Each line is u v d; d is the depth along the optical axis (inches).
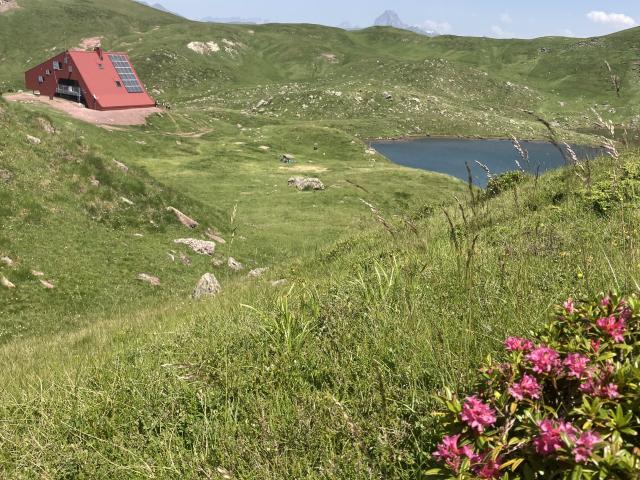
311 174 3361.2
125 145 3491.6
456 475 93.9
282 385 177.2
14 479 154.3
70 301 915.4
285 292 362.0
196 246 1320.1
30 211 1083.3
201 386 180.4
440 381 147.4
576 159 205.2
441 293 209.8
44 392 225.1
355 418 144.0
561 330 131.5
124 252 1145.4
